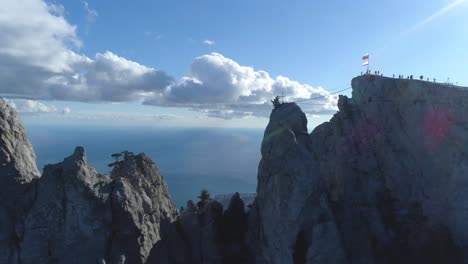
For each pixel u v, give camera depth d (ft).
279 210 226.99
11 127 218.59
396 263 247.50
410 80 305.12
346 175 298.56
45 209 202.69
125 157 262.26
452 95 279.49
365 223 263.29
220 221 248.52
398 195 293.23
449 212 266.57
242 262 233.55
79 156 216.13
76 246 199.31
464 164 265.34
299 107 258.37
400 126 305.73
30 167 222.69
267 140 247.50
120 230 209.26
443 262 247.70
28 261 193.26
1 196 207.21
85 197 206.08
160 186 268.00
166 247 228.02
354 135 318.24
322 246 216.54
